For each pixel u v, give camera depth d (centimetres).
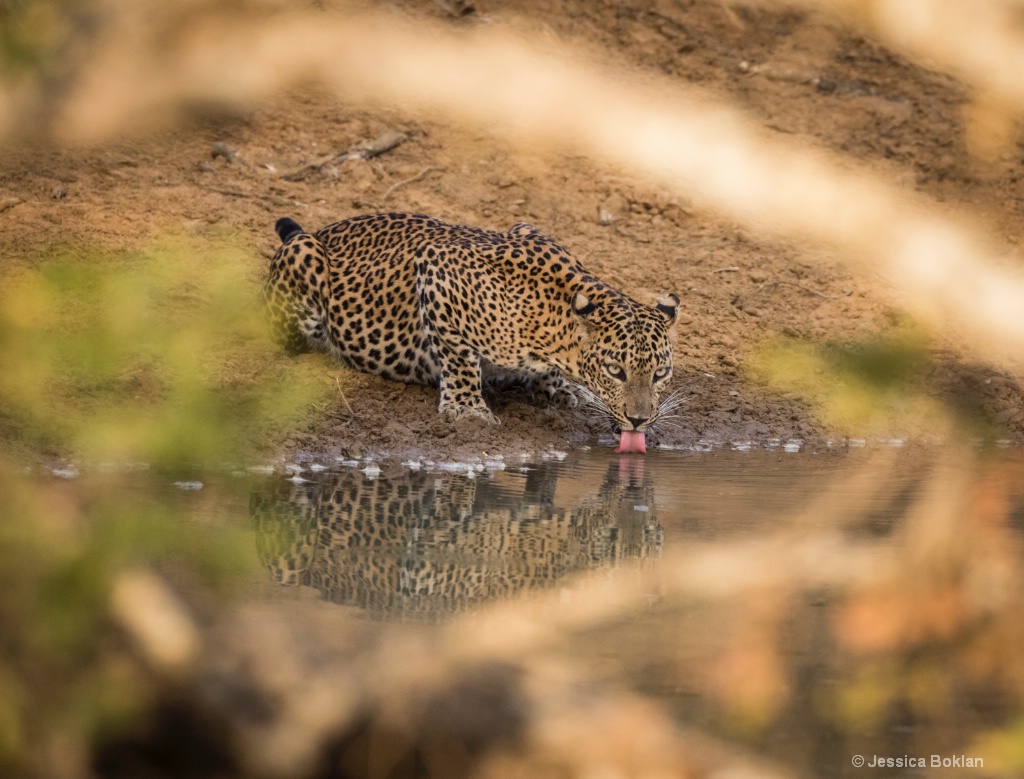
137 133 2177
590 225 2158
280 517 1102
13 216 1878
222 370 1478
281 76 2394
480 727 674
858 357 560
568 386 1642
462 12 2666
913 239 2230
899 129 2580
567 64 2589
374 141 2266
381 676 693
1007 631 815
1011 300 2061
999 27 2989
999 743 657
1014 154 2552
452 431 1473
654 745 659
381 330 1588
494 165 2262
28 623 580
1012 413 1631
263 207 2019
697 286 1977
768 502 1208
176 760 677
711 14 2825
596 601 878
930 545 929
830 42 2823
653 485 1288
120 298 497
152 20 2241
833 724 691
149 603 668
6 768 630
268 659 699
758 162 2400
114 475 1155
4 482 562
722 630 819
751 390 1681
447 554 999
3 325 505
